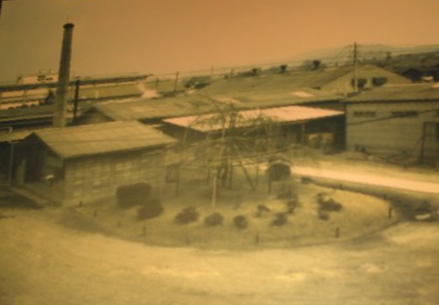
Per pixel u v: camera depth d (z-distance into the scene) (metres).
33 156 17.14
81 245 11.08
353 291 8.12
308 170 17.89
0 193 15.79
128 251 10.67
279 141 18.30
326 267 9.43
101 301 7.85
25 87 19.08
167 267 9.63
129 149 15.08
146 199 14.09
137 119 18.70
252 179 16.30
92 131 16.27
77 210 13.95
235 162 16.48
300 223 12.14
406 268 9.20
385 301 7.66
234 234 11.60
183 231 11.93
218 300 7.88
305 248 10.75
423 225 12.00
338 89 24.94
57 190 15.55
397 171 17.64
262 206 13.15
